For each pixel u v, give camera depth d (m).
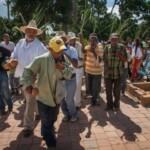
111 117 6.29
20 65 5.39
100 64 6.96
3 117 6.35
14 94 8.28
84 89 8.98
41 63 4.14
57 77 4.18
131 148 4.77
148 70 11.26
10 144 4.99
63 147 4.82
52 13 21.95
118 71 6.64
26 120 5.25
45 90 4.23
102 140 5.08
